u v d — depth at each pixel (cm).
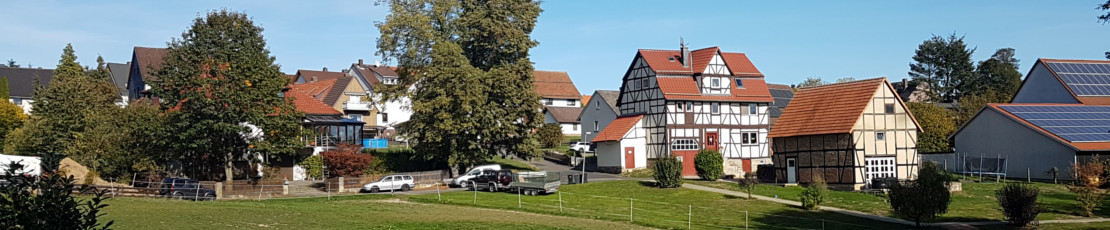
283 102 4956
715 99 6525
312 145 5784
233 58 4731
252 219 3062
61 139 5447
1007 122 5409
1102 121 5378
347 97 8425
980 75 9944
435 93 5625
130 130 4978
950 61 9831
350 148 5328
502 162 7025
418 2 6800
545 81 10488
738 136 6625
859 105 4872
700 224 3341
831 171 4900
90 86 6044
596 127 8100
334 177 5116
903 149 4909
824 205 4072
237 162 5378
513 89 5800
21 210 1082
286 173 5591
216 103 4656
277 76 4984
